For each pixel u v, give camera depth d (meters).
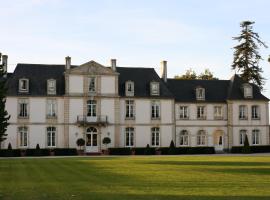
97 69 61.03
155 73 65.44
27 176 25.64
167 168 31.05
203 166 32.97
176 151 60.78
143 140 62.47
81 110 60.47
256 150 64.19
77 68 60.47
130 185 20.59
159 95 63.34
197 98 65.50
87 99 60.66
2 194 18.08
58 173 27.45
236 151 63.97
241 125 66.12
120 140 61.66
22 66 61.22
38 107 59.47
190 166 33.06
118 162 39.06
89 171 28.77
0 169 31.19
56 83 60.59
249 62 80.44
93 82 61.03
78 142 59.09
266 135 67.00
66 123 59.91
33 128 59.19
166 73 67.12
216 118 65.75
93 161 41.00
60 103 60.09
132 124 62.12
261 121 66.94
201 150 61.81
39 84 60.19
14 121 58.62
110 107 61.38
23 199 16.78
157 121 63.06
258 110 66.94
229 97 66.12
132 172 27.62
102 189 19.27
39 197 17.22
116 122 61.47
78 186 20.44
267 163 36.22
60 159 46.03
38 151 57.12
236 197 16.81
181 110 64.81
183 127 64.50
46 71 61.59
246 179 22.95
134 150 60.06
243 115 66.44
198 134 65.12
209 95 66.44
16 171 29.33
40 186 20.66
